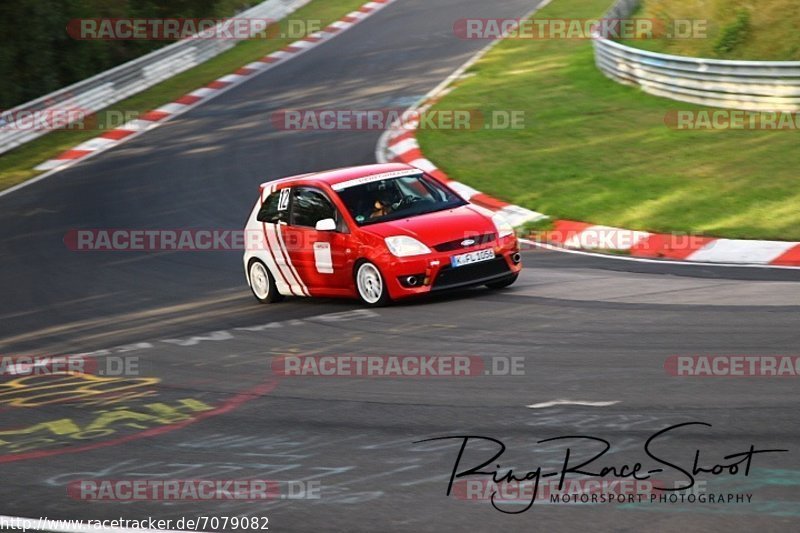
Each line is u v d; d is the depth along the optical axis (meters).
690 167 59.47
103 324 41.72
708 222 49.38
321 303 41.00
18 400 30.67
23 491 22.23
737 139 63.72
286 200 42.16
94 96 96.81
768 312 32.22
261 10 130.12
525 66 96.00
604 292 37.69
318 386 28.59
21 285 51.44
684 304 34.50
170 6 125.56
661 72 76.38
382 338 33.41
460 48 108.38
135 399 29.39
